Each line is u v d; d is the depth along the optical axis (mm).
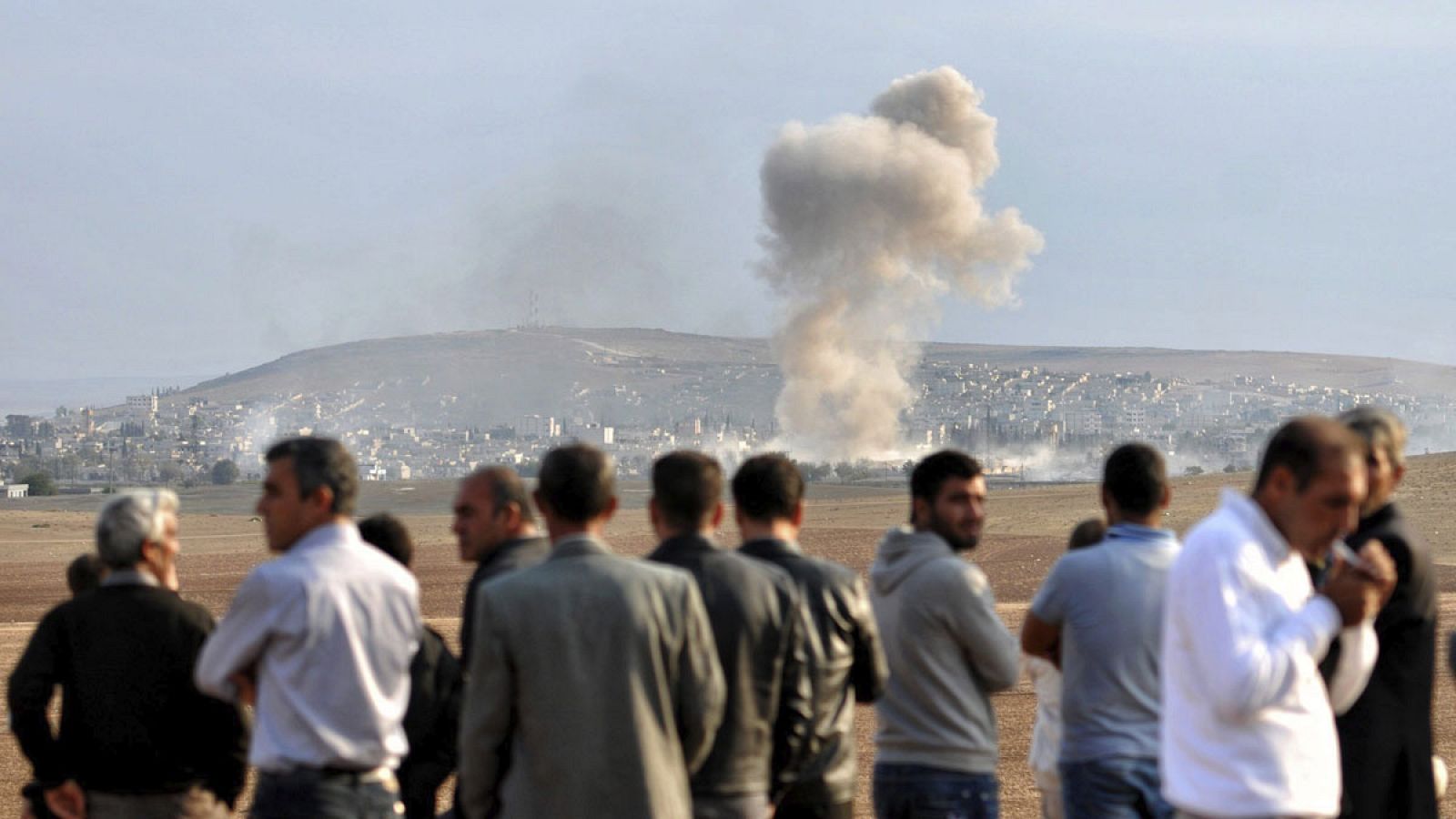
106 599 18922
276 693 17859
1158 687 19234
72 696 18750
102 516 19172
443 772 21031
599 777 16234
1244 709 14125
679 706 17000
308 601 17812
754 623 18156
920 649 20016
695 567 18312
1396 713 17406
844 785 19438
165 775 18797
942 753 19969
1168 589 14945
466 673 20125
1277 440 14875
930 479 20672
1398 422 18188
